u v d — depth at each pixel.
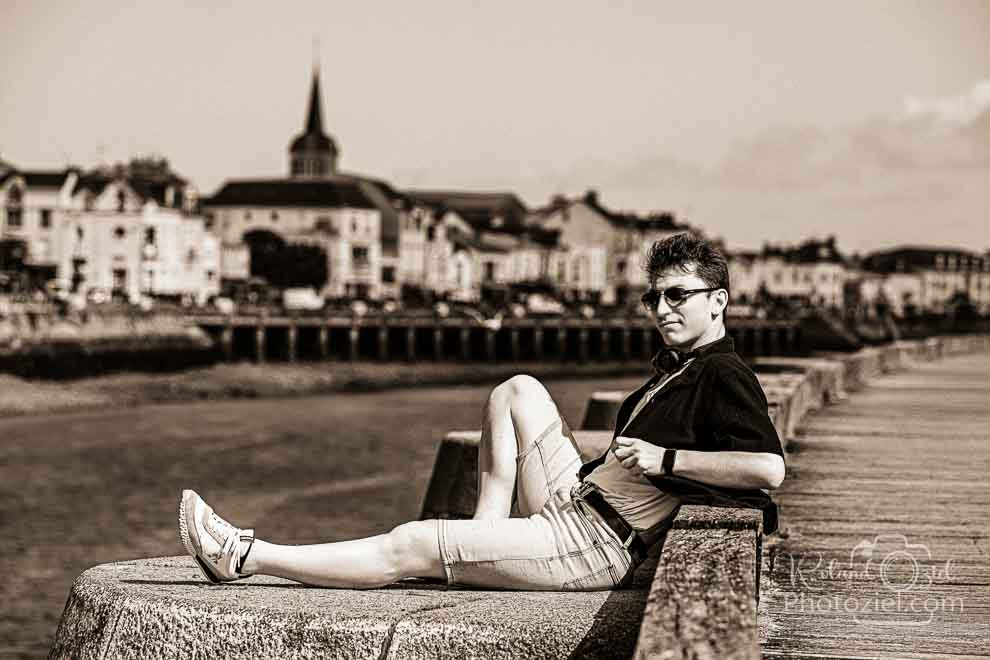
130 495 35.00
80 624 5.79
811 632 6.87
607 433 11.18
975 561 8.62
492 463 6.14
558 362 110.62
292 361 97.25
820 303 172.25
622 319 114.88
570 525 5.85
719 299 6.10
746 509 5.52
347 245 144.88
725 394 5.79
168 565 6.57
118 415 59.94
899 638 6.73
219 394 74.44
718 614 4.23
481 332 110.19
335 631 5.30
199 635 5.47
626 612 5.36
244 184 147.50
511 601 5.61
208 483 37.69
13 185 115.38
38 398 64.06
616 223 176.25
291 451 46.53
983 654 6.42
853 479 12.48
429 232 160.88
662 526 5.89
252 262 136.62
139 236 116.06
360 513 31.91
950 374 32.28
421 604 5.56
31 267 108.25
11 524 29.56
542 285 155.25
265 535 28.19
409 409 66.44
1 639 18.81
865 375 28.44
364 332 107.00
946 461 13.87
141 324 85.12
